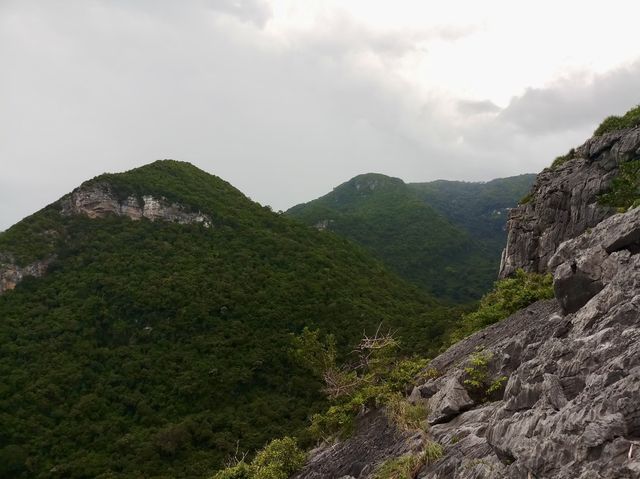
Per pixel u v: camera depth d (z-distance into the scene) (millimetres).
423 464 8438
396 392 13695
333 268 63969
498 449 6438
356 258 73625
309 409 36125
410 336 43125
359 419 13875
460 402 10023
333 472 11828
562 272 9328
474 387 10289
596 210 21609
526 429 6062
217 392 38781
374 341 16406
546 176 27516
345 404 14438
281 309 50469
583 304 8969
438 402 10828
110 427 34188
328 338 16422
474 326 19484
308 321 48969
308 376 40969
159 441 32250
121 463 30594
